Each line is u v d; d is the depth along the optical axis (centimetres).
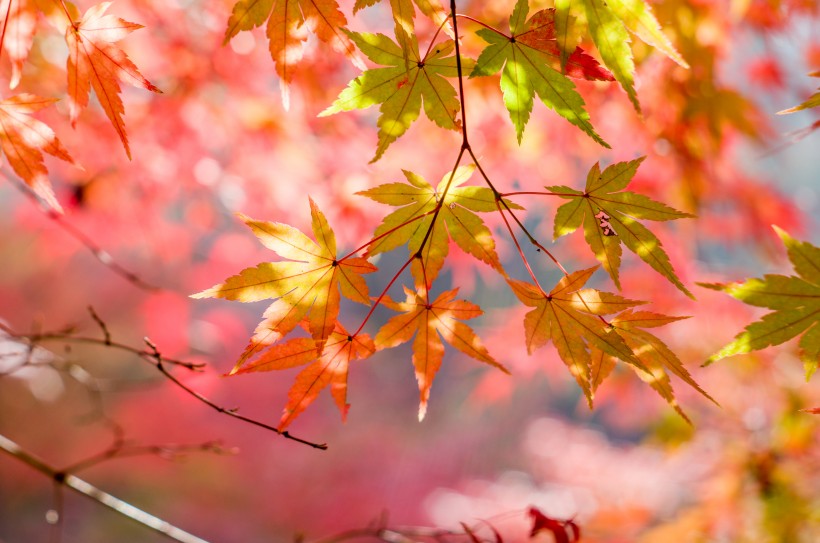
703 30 304
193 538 275
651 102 309
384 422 1149
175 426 877
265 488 920
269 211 389
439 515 861
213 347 720
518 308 562
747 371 479
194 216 444
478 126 328
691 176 355
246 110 350
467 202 164
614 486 593
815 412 153
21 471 976
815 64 365
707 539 431
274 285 153
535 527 226
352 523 882
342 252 371
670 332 488
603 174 159
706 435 505
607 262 165
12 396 919
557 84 154
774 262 468
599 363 181
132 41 324
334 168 363
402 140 354
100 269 876
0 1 160
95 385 319
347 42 162
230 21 161
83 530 1024
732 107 323
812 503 409
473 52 255
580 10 146
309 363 164
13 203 882
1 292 882
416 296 163
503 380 632
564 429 953
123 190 392
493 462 1130
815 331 138
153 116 342
